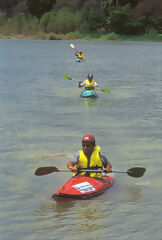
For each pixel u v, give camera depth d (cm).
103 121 1245
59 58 3866
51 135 1065
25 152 909
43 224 557
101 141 1006
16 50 4800
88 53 4584
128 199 646
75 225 554
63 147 950
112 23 7862
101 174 712
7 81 2172
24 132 1097
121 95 1756
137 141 1008
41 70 2767
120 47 5703
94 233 530
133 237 520
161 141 1008
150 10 8038
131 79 2317
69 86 2042
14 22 7931
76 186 659
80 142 997
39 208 612
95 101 1617
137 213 593
